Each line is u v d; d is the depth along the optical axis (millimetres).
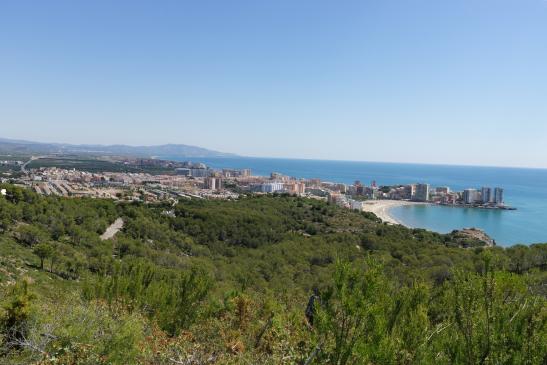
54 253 41375
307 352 5027
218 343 7930
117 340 6582
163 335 7879
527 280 4258
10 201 57938
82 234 55094
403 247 56312
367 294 4457
